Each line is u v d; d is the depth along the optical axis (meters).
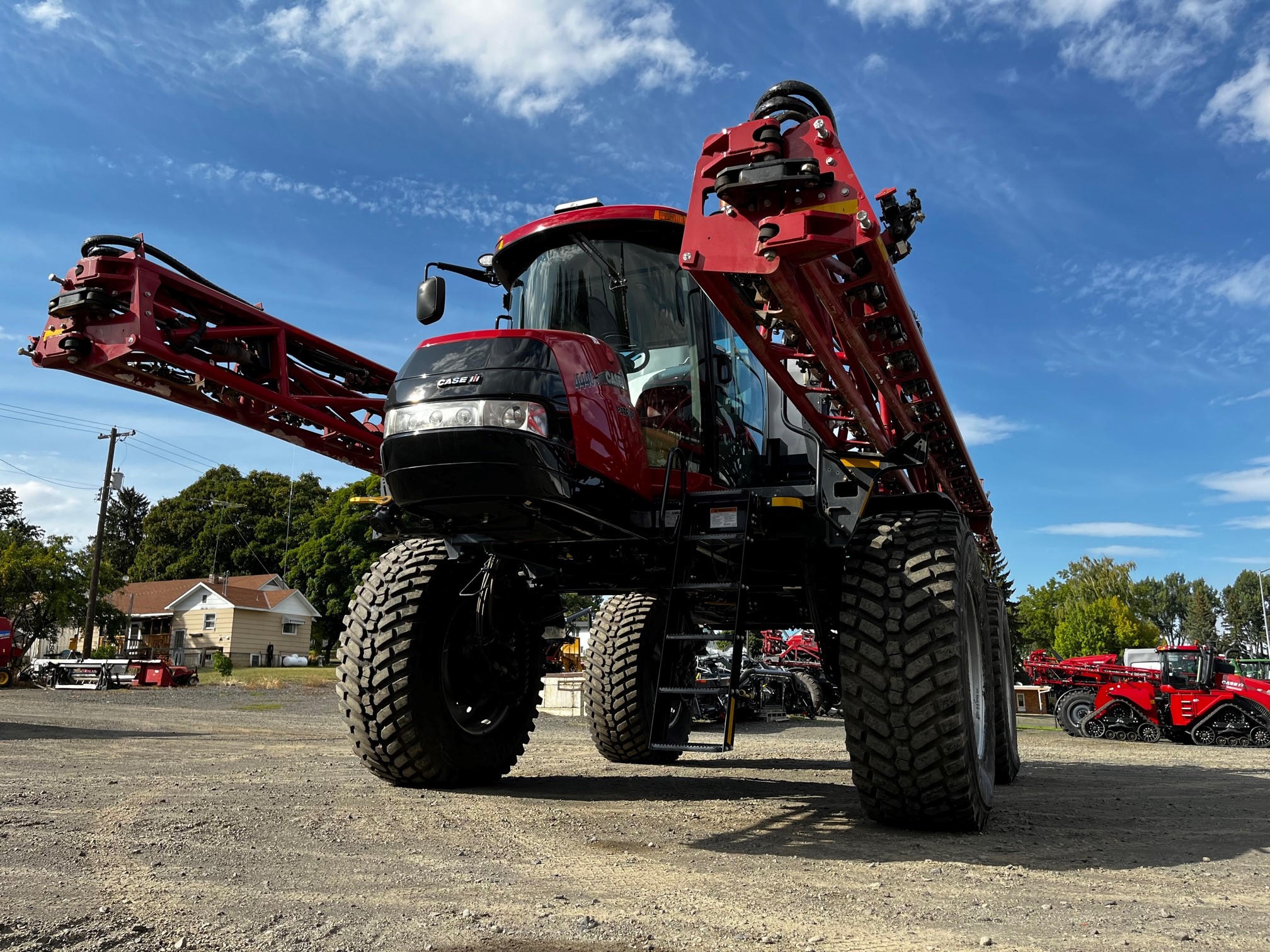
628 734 6.83
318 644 56.97
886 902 2.45
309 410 5.05
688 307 4.51
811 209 2.97
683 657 4.75
